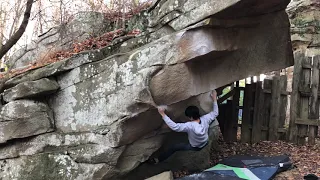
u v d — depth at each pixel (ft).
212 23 14.03
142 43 16.31
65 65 16.43
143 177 18.37
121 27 21.44
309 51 35.83
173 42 14.65
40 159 16.31
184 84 14.89
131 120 15.58
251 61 16.55
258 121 25.05
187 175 18.20
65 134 16.63
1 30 23.27
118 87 15.58
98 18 22.89
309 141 25.11
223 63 15.98
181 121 17.46
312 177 17.30
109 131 15.74
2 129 16.20
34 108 16.25
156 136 17.35
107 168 16.01
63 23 22.90
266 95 25.39
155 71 14.93
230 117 25.44
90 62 16.29
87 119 16.33
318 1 36.19
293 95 25.25
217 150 23.49
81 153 16.21
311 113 25.17
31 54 25.80
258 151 23.25
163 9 15.64
